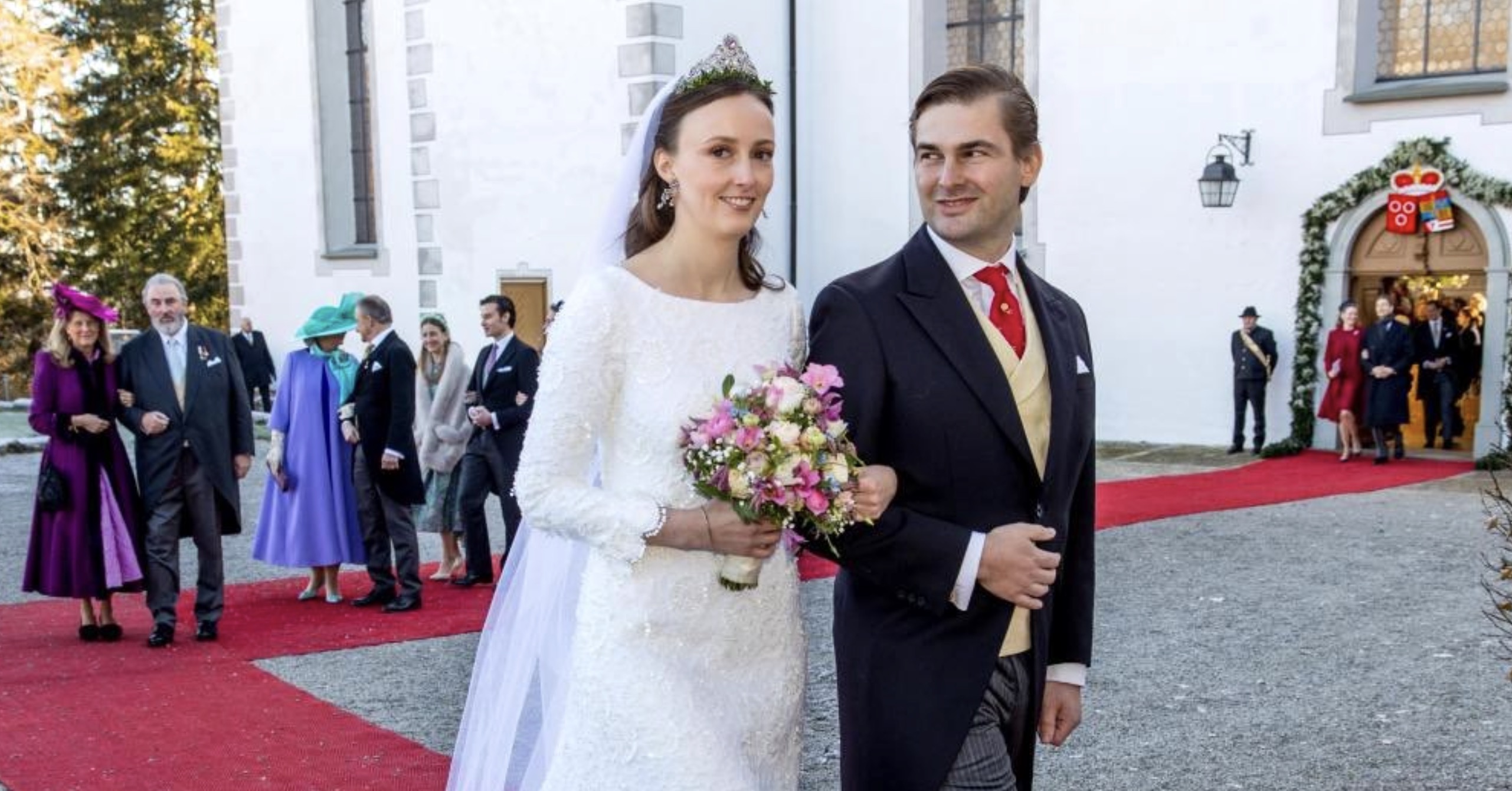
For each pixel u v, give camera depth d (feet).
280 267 61.93
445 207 49.37
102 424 20.47
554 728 8.33
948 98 7.44
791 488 6.90
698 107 7.70
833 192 48.83
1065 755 14.46
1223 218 41.91
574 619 8.36
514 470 23.58
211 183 91.81
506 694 8.75
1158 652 18.69
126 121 87.20
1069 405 7.73
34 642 21.01
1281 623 20.18
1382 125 39.01
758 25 46.73
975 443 7.30
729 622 7.75
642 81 42.83
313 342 23.62
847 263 48.73
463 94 48.16
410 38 49.60
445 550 25.73
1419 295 40.63
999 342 7.63
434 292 50.26
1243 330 40.73
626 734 7.50
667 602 7.59
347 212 59.93
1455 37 38.99
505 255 47.50
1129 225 43.75
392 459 22.41
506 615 8.98
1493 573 23.31
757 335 8.00
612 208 8.42
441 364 25.45
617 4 43.24
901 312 7.42
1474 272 38.32
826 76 48.52
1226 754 14.33
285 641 20.74
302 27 59.06
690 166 7.72
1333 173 39.99
